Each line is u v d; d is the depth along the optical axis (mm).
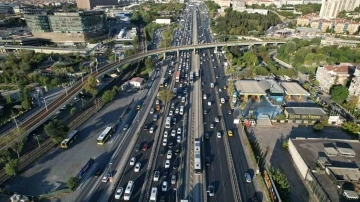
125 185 105062
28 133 127812
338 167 102750
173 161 119812
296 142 123875
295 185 105500
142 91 198125
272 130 146375
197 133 143125
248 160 121375
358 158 111000
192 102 181125
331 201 88750
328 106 174500
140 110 168125
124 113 163500
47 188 102000
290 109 159625
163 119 157625
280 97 180875
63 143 127000
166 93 173375
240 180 109125
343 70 198750
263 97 189625
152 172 112812
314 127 145000
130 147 129750
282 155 124375
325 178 100062
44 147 127812
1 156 113312
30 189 101312
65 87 193000
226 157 123375
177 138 135250
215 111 168250
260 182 107250
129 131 143875
